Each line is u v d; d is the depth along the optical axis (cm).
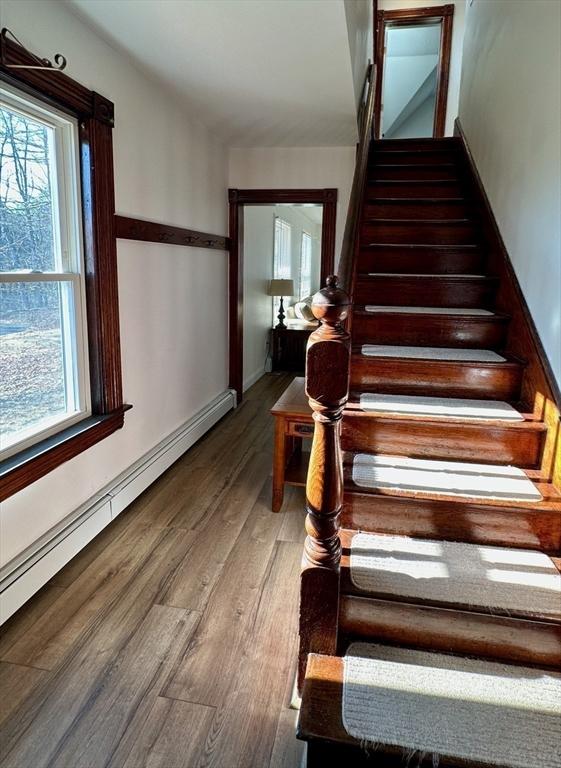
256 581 219
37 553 199
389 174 396
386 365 225
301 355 662
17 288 193
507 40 284
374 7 498
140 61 253
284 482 280
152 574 222
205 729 149
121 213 258
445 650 150
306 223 909
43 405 214
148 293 298
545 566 163
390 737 124
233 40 228
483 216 309
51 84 192
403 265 301
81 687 162
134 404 287
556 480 181
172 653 177
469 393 223
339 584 149
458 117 450
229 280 462
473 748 122
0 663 170
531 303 218
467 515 174
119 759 140
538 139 221
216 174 408
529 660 147
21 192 192
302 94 299
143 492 299
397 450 205
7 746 142
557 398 185
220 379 461
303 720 128
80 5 199
